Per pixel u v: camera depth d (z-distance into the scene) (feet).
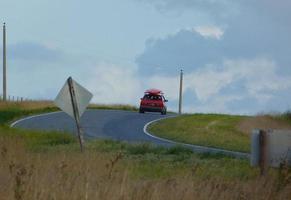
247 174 111.34
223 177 100.53
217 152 164.35
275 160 92.79
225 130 279.08
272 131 93.40
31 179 69.00
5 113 326.85
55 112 360.07
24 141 172.45
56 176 74.23
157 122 319.27
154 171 118.11
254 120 313.12
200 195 69.26
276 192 73.00
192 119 337.52
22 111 347.77
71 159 98.27
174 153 163.12
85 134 246.06
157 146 175.42
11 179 71.41
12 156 103.09
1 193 64.85
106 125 294.25
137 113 385.29
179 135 252.01
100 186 67.10
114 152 155.74
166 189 69.82
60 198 63.16
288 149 91.97
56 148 169.17
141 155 157.28
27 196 62.08
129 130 276.00
